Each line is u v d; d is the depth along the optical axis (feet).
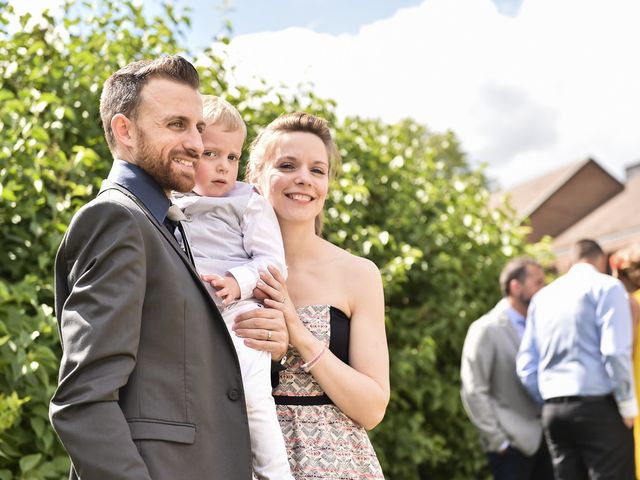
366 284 8.00
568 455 15.11
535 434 15.88
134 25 14.88
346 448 7.52
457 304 17.25
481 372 15.93
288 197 8.05
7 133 11.68
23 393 10.29
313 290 7.91
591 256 15.47
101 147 13.30
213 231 7.55
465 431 17.66
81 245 5.79
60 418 5.36
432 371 16.83
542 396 15.31
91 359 5.36
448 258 17.08
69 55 13.80
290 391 7.53
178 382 5.76
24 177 11.84
